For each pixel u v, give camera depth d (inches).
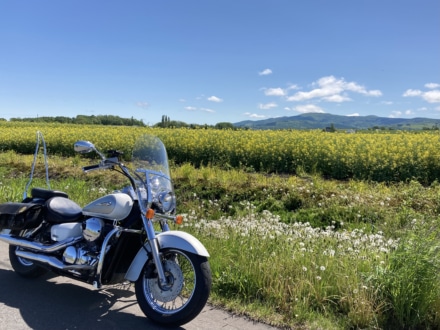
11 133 940.6
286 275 173.5
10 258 185.9
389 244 199.2
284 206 324.8
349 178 516.7
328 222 290.2
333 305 160.1
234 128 1047.6
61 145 816.9
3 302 157.3
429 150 498.0
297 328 143.3
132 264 149.6
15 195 334.6
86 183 421.1
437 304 146.4
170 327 141.6
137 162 157.1
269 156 571.8
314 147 562.6
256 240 206.8
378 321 146.8
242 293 169.2
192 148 626.2
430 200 310.5
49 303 157.9
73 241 158.7
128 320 146.4
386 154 494.6
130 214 151.7
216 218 310.0
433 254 153.3
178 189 372.8
